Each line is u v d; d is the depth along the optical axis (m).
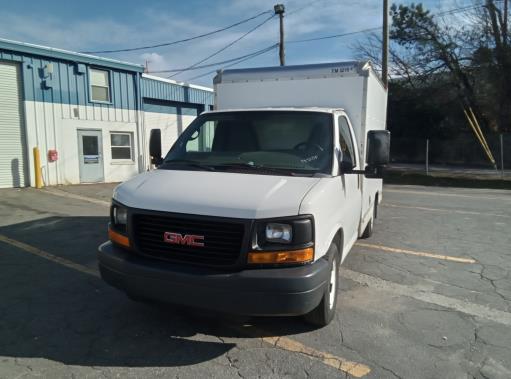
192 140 4.86
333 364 3.44
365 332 3.98
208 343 3.75
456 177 19.08
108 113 16.97
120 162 17.62
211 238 3.33
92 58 15.97
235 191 3.52
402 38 28.38
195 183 3.75
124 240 3.66
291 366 3.40
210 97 23.33
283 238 3.28
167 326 4.05
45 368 3.32
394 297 4.85
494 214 10.22
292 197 3.42
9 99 13.80
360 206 5.70
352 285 5.21
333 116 4.69
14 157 14.03
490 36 25.69
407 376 3.28
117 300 4.63
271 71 6.29
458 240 7.54
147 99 19.45
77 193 13.20
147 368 3.35
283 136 4.60
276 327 4.05
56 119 15.06
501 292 5.05
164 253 3.48
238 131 4.75
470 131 28.64
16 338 3.78
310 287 3.25
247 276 3.20
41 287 5.00
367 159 4.43
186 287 3.30
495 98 26.03
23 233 7.65
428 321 4.23
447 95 28.48
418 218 9.62
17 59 13.72
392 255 6.54
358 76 5.75
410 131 31.02
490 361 3.51
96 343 3.72
